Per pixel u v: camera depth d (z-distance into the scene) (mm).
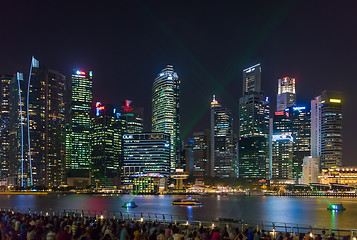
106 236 31406
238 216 166000
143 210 196250
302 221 144875
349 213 194000
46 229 40500
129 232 45375
